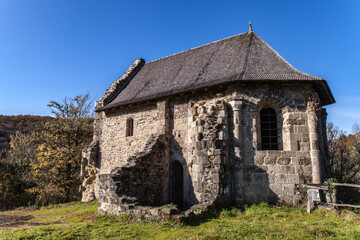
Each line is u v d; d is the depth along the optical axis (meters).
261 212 9.05
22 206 18.39
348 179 13.51
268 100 11.31
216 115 10.71
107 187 10.15
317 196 8.96
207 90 12.14
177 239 6.25
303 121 10.85
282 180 10.37
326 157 12.89
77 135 21.36
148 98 14.02
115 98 17.45
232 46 14.72
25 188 19.83
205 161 10.11
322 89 11.68
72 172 19.61
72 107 22.38
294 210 9.41
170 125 13.43
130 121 15.70
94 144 16.95
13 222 10.45
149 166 11.82
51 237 6.98
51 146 20.47
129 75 19.52
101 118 17.34
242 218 8.38
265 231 6.75
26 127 43.97
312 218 8.23
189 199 11.52
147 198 11.43
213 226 7.39
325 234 6.34
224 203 9.65
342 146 18.36
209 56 15.22
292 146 10.62
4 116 46.53
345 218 7.79
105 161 16.31
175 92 12.93
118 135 15.91
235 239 6.16
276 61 12.26
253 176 10.52
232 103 11.12
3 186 19.52
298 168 10.42
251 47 13.49
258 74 11.12
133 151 14.72
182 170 12.73
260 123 11.52
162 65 18.17
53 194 18.30
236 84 11.23
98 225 8.27
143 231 7.23
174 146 13.02
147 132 14.34
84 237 6.95
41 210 14.28
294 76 10.76
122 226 7.93
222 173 9.86
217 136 10.23
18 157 22.97
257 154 10.66
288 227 7.05
